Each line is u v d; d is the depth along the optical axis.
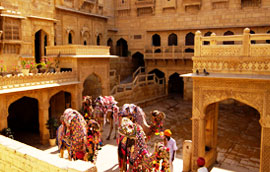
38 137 14.75
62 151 9.36
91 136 8.45
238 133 16.03
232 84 8.27
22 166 6.62
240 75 8.09
